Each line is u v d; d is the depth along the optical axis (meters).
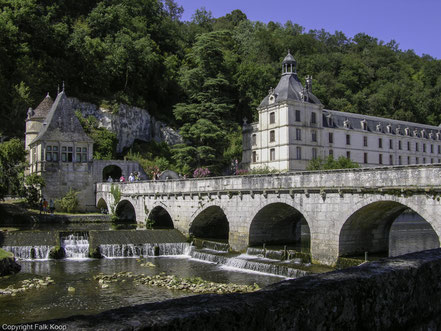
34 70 74.12
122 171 58.97
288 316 3.96
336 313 4.38
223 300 3.93
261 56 116.94
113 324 3.26
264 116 76.12
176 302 3.86
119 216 51.19
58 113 56.22
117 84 87.88
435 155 94.69
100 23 91.19
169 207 39.84
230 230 32.97
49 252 31.25
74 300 19.95
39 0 86.44
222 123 84.31
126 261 30.69
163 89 93.81
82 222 46.25
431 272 5.80
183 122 92.25
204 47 90.06
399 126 88.81
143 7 108.19
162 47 108.81
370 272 5.05
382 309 4.93
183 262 30.55
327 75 115.25
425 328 5.59
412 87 125.44
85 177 55.88
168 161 78.88
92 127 74.19
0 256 26.02
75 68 81.25
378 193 22.62
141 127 83.69
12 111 68.44
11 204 47.09
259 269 26.59
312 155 73.06
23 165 47.69
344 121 79.56
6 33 73.25
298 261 27.00
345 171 24.56
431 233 46.69
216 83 85.69
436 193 20.08
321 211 25.81
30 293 21.20
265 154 75.69
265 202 29.86
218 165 79.62
